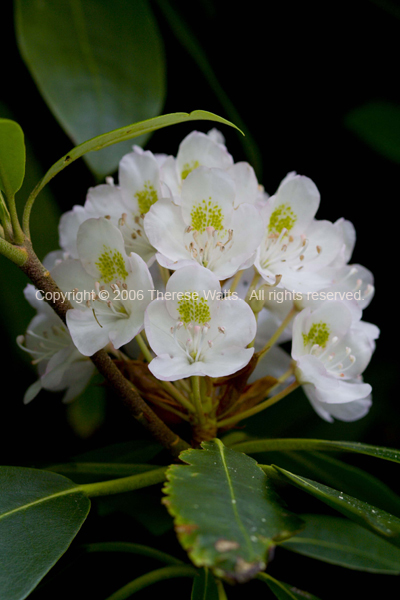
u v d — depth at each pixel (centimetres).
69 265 40
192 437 40
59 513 37
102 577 44
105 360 37
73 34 47
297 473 47
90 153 46
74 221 42
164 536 45
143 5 49
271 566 48
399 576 48
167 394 41
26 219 36
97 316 38
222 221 39
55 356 41
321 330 41
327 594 48
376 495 45
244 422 52
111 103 47
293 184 41
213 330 38
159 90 48
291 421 52
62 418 52
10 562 35
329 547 44
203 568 39
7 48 52
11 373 52
